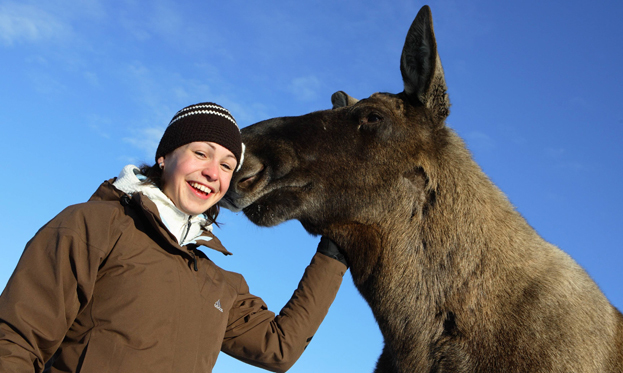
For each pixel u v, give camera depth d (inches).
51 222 46.4
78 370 44.1
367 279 68.8
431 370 63.9
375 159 68.7
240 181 67.0
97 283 46.3
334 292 66.0
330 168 68.5
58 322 44.0
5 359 41.6
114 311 45.4
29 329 42.9
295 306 63.6
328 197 68.3
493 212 67.1
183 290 49.1
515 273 63.1
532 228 69.9
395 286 66.9
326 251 67.8
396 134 69.2
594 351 59.4
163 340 46.5
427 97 69.7
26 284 44.2
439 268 65.6
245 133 70.9
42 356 44.2
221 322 52.6
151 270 47.4
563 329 59.2
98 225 46.3
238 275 60.7
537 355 58.9
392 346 67.0
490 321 61.9
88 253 45.4
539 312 60.3
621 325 66.1
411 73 70.4
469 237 65.6
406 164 68.7
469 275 64.1
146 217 49.0
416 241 67.1
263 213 68.1
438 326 64.0
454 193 67.6
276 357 60.3
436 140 70.2
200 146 52.4
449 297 64.2
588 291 63.8
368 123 69.9
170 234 48.8
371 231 68.4
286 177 68.1
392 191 68.2
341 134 69.7
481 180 69.9
